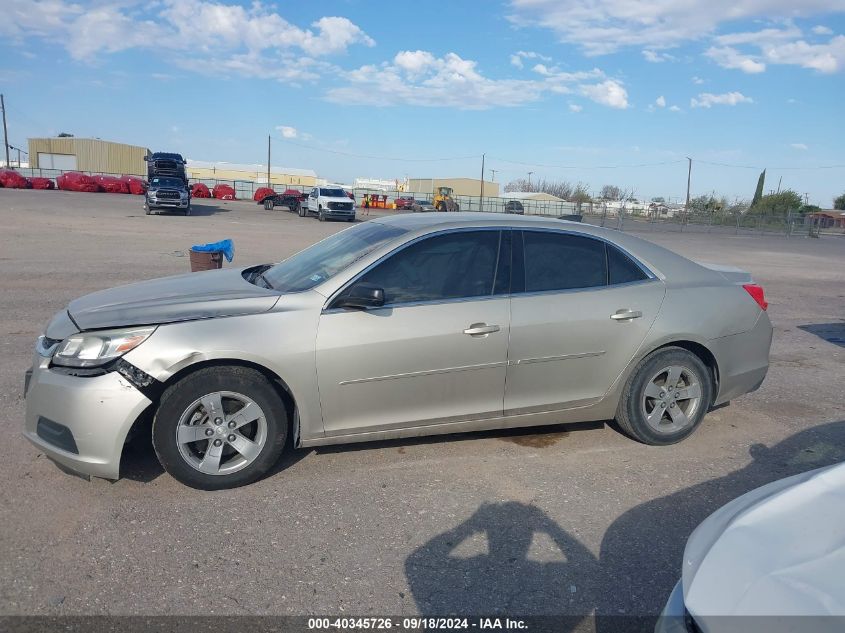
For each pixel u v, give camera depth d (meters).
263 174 94.12
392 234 4.62
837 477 2.59
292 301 4.23
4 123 79.31
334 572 3.32
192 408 3.99
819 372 7.47
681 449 5.00
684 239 36.50
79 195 47.72
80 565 3.30
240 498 4.02
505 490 4.23
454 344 4.36
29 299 10.10
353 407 4.27
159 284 4.80
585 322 4.65
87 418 3.79
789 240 41.47
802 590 1.99
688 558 2.35
